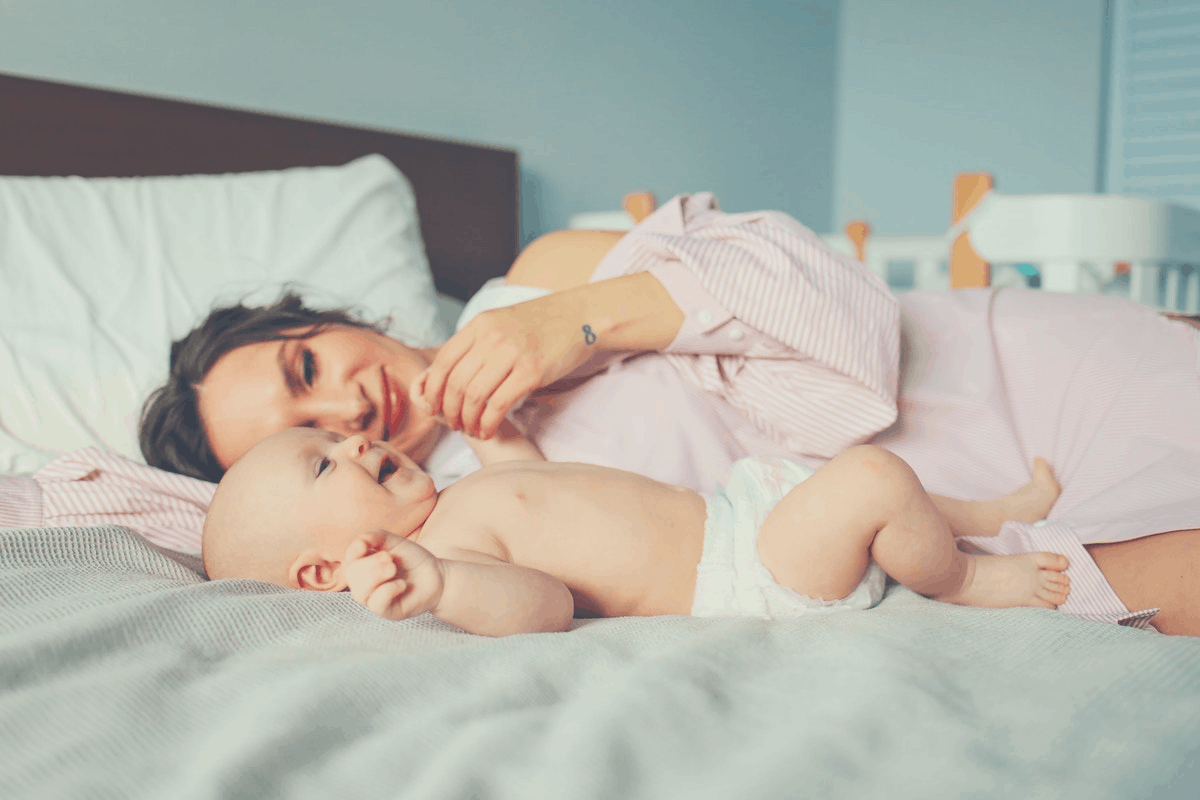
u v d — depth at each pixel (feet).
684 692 1.57
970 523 2.93
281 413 3.21
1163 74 10.98
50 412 3.60
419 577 2.02
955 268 5.65
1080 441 3.23
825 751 1.34
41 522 2.94
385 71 6.76
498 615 2.12
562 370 3.01
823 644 1.91
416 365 3.56
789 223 3.40
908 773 1.30
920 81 12.02
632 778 1.31
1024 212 5.26
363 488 2.60
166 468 3.43
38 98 4.78
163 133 5.26
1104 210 5.08
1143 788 1.21
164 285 4.21
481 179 7.02
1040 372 3.45
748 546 2.49
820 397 3.16
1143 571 2.57
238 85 5.88
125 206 4.43
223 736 1.42
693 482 3.20
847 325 3.04
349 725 1.49
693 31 9.84
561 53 8.28
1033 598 2.53
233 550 2.63
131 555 2.52
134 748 1.42
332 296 4.56
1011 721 1.49
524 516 2.54
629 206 7.73
